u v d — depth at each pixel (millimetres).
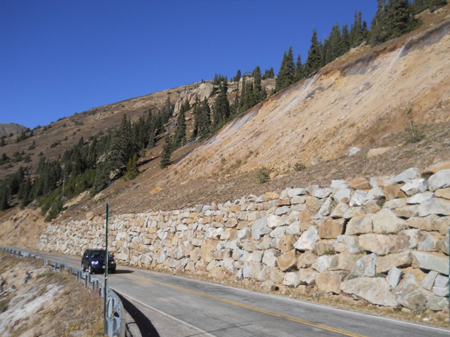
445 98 22797
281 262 15227
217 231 21156
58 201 74562
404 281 10539
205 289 15648
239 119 49375
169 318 9969
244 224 19391
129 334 7910
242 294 14188
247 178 29938
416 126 22094
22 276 25797
